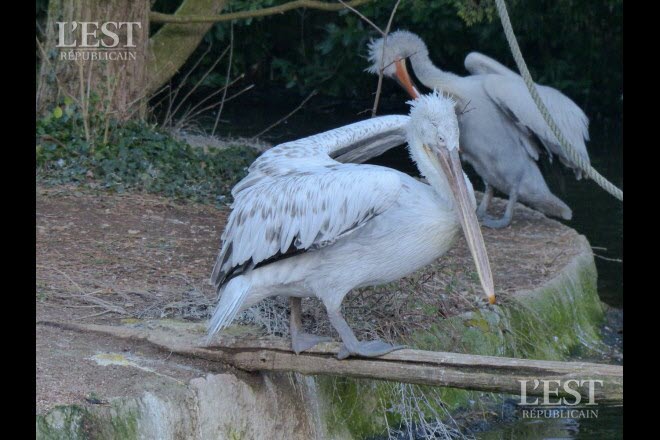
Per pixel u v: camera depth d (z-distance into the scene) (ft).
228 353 28.09
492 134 49.42
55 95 54.24
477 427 34.14
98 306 31.73
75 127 52.34
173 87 92.27
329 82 93.09
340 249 26.43
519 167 49.88
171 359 28.07
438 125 26.45
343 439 30.45
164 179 49.60
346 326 26.89
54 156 49.55
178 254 38.73
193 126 67.97
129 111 55.72
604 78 92.84
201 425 26.17
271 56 98.02
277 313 31.27
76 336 28.81
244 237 26.99
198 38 62.39
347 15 88.84
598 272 51.67
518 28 91.45
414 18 86.94
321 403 30.30
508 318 38.52
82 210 43.47
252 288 27.09
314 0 62.39
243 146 58.90
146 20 57.06
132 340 28.78
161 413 25.20
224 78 94.63
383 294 33.65
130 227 41.81
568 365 24.27
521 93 48.26
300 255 26.76
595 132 89.71
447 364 25.64
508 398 36.45
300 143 30.04
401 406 32.04
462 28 90.53
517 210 54.70
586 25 91.86
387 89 93.71
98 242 39.11
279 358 27.50
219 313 26.96
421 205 26.07
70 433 23.36
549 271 43.73
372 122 31.12
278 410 28.68
